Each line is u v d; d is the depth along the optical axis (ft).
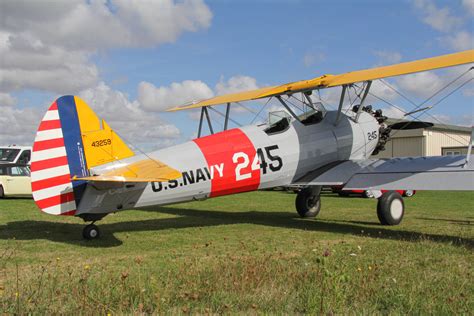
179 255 22.71
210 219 38.45
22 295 14.67
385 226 34.30
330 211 45.80
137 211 44.24
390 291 15.15
